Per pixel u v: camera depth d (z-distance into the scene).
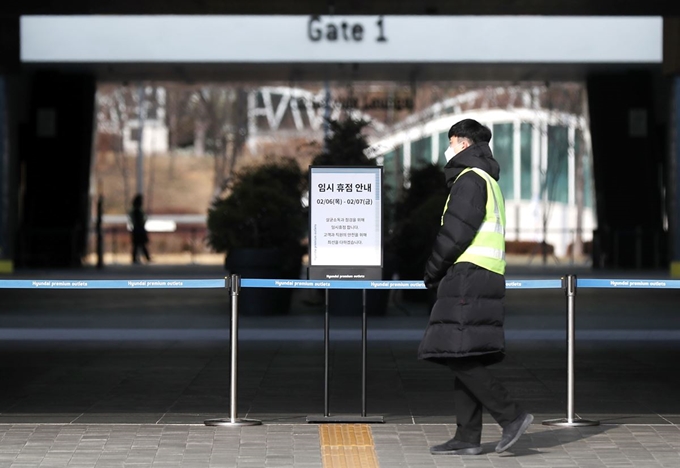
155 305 51.78
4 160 79.56
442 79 88.56
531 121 113.00
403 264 49.66
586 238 129.12
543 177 122.94
